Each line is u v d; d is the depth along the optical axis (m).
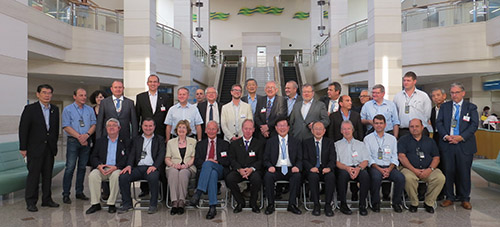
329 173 4.49
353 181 4.71
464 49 11.36
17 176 4.99
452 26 11.59
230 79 20.14
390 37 8.97
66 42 11.89
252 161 4.72
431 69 12.20
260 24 29.58
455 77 13.36
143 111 5.45
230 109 5.29
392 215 4.39
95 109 5.84
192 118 5.34
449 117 4.81
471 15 11.31
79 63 12.52
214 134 4.82
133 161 4.79
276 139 4.76
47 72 11.95
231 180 4.53
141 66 9.22
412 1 19.88
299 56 22.34
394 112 5.12
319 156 4.69
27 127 4.56
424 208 4.68
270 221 4.17
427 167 4.63
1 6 5.80
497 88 12.43
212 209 4.36
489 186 6.02
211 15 29.47
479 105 13.58
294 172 4.57
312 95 5.11
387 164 4.68
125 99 5.23
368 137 4.84
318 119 5.07
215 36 29.59
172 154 4.88
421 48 12.23
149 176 4.54
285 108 5.26
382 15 8.98
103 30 13.06
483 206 4.76
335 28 15.56
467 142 4.70
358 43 13.73
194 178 4.91
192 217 4.35
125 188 4.57
